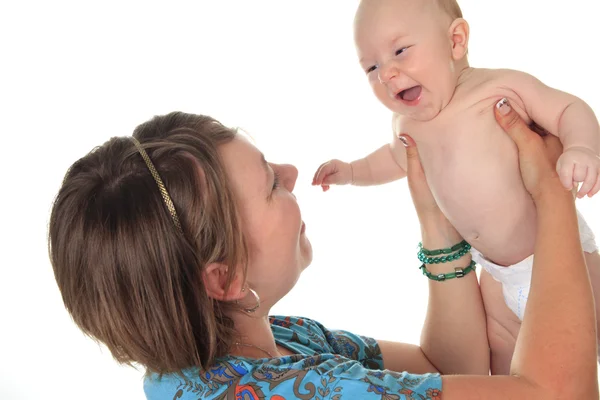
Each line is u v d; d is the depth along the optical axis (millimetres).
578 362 1016
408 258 3305
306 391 1054
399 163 1625
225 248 1089
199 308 1086
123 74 3482
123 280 1048
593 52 3354
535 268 1103
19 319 3182
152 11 3486
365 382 1043
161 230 1037
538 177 1183
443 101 1328
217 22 3531
